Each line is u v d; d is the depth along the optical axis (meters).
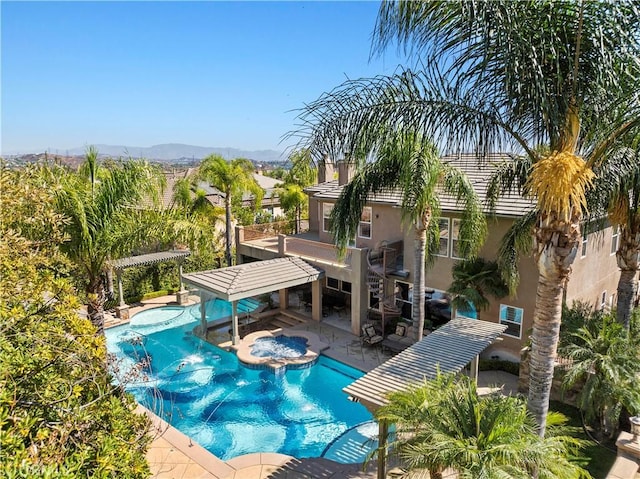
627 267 13.62
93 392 6.43
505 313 17.53
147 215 15.07
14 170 7.40
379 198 22.17
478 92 7.99
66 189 12.38
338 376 17.86
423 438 7.95
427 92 8.38
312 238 28.47
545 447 7.62
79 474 4.81
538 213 8.21
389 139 9.11
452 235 19.11
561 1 6.95
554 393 13.87
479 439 7.69
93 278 14.03
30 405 5.34
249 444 13.61
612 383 11.15
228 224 30.27
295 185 38.66
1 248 6.10
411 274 20.52
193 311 25.52
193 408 15.61
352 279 21.14
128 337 21.36
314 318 23.02
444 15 7.16
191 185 33.53
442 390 9.38
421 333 16.30
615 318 14.05
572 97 7.35
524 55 6.84
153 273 27.38
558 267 7.82
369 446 13.11
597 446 11.43
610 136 7.94
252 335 21.17
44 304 6.59
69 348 6.36
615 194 11.66
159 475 10.91
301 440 13.76
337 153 9.20
